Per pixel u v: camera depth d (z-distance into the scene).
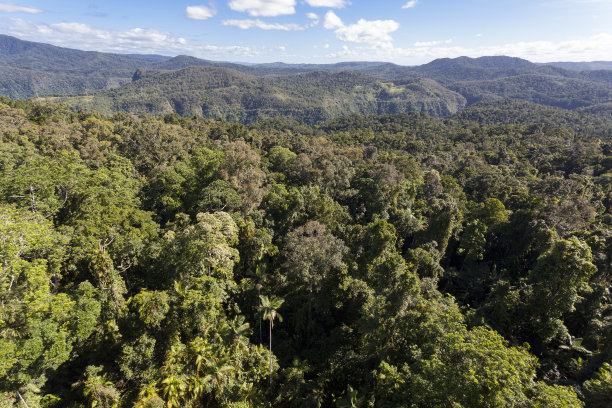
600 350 34.44
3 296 24.09
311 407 32.12
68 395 28.45
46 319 25.08
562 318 42.12
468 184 92.12
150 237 43.31
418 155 124.62
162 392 27.80
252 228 50.47
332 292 43.78
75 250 34.94
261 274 45.72
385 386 27.20
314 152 101.88
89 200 46.78
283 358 39.69
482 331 25.39
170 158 82.19
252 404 30.94
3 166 47.25
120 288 33.84
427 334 28.23
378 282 39.06
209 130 122.44
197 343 29.80
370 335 35.12
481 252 58.81
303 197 62.47
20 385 23.28
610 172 96.44
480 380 20.39
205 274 40.38
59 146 69.81
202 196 56.34
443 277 56.75
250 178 64.31
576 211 61.06
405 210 67.44
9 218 29.39
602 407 25.77
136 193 60.94
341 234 59.12
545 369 34.34
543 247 53.22
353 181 80.19
